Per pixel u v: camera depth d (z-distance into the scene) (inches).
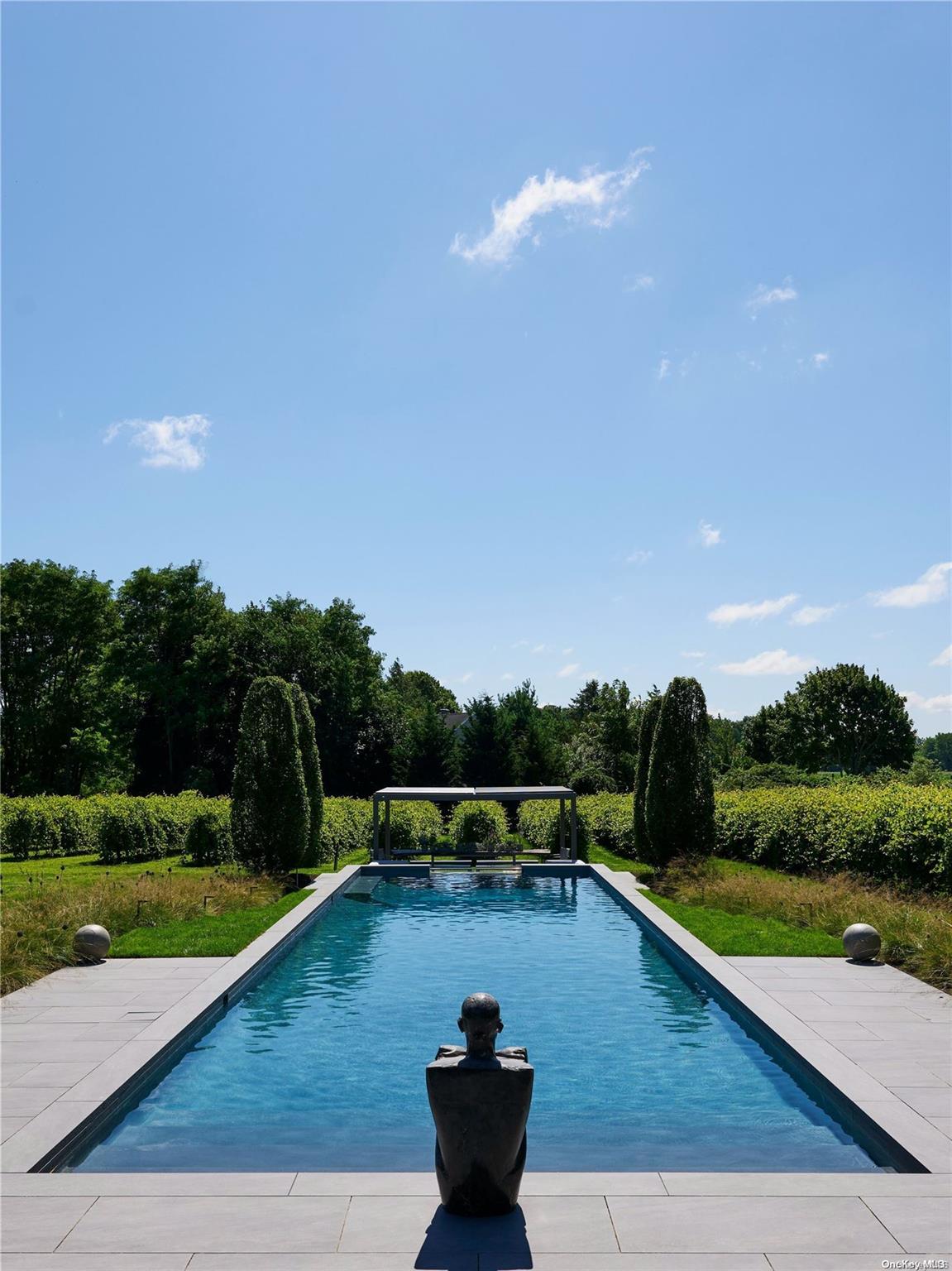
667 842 804.0
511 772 1604.3
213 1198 216.4
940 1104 271.4
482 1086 204.5
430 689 3976.4
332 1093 316.5
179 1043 349.4
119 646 1966.0
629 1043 373.4
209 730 2006.6
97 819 1119.6
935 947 452.1
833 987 413.7
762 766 1657.2
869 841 693.3
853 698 2405.3
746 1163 255.3
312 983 479.8
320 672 2046.0
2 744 2106.3
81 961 465.4
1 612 2075.5
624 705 1825.8
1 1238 196.2
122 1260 187.3
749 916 610.2
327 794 1958.7
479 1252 190.5
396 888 877.2
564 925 660.1
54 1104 269.6
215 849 921.5
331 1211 210.1
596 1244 194.2
